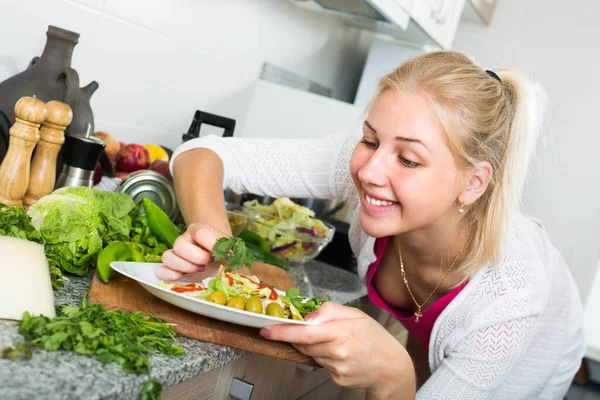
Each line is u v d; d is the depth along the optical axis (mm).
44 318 814
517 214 1513
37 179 1255
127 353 807
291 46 2697
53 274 1051
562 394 1731
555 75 3293
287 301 1094
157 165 1775
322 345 1003
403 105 1116
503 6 3402
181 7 1972
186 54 2074
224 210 1389
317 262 2094
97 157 1370
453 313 1325
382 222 1176
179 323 995
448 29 2719
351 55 3275
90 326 817
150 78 1958
